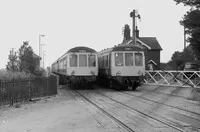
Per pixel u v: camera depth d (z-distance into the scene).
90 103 13.66
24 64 22.17
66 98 16.14
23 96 14.08
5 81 12.59
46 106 12.85
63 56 25.25
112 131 7.65
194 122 8.78
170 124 8.48
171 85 21.42
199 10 15.95
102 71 24.33
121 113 10.61
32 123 8.92
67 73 21.47
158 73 23.38
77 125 8.52
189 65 28.50
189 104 12.73
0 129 8.08
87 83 22.06
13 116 10.25
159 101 13.88
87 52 21.55
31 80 14.94
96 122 8.94
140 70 20.22
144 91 19.38
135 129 7.87
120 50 20.14
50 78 17.45
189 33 15.92
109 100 14.69
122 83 19.98
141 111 10.96
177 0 16.67
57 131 7.77
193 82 20.84
